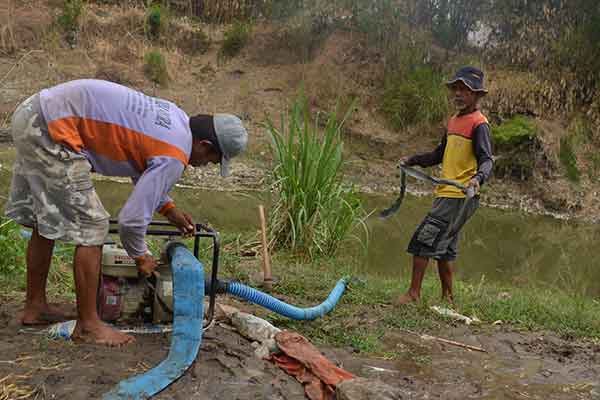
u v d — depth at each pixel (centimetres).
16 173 403
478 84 569
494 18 1680
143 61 1568
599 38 1606
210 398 355
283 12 1695
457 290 677
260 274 642
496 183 1395
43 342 399
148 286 432
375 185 1345
